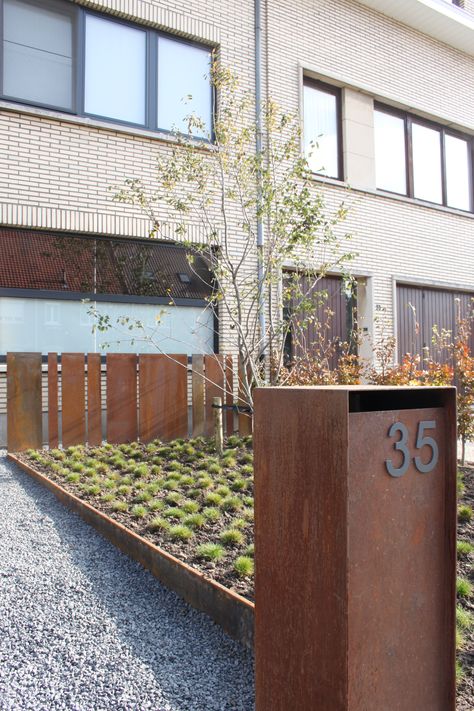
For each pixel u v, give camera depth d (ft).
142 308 26.25
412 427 5.04
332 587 4.67
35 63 24.75
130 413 21.45
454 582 5.13
